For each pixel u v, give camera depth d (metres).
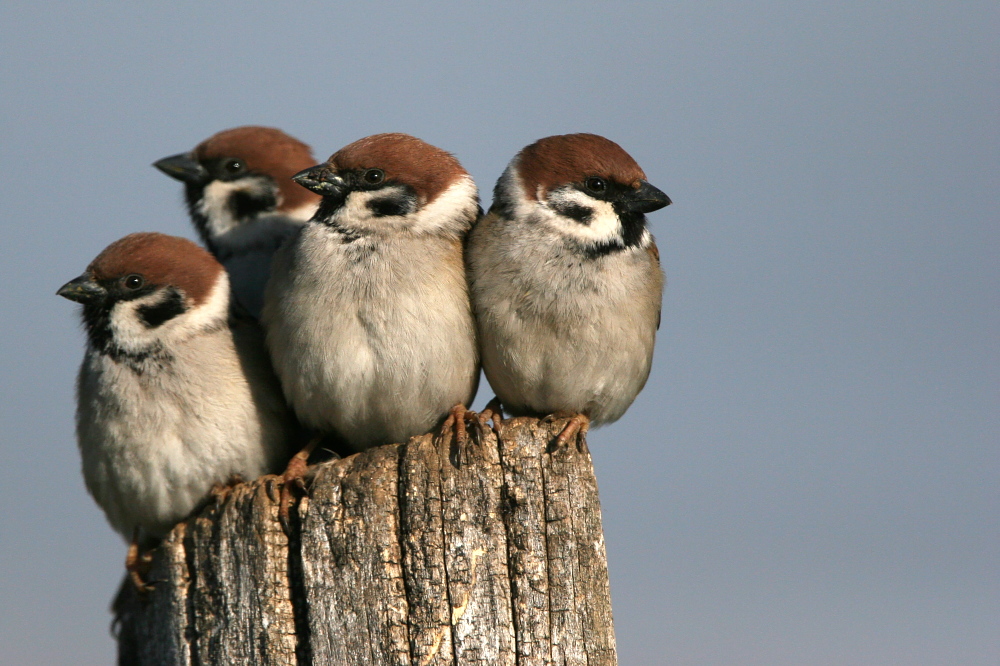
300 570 7.67
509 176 9.78
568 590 7.48
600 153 9.64
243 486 8.22
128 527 9.92
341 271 9.26
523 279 9.27
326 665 7.40
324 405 9.34
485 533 7.50
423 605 7.36
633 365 9.56
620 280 9.40
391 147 9.67
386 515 7.50
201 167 12.76
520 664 7.31
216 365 9.72
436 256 9.41
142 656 8.92
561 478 7.66
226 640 7.78
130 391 9.54
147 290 9.74
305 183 9.53
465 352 9.34
